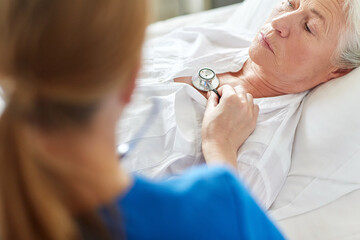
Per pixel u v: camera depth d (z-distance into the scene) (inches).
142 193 16.1
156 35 62.1
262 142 39.9
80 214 14.2
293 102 43.6
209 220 16.6
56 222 12.7
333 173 40.1
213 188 17.1
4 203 12.9
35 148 12.9
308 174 40.9
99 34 12.9
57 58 12.9
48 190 12.8
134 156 38.9
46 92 13.0
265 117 43.1
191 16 66.5
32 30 12.7
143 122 40.5
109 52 13.1
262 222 18.8
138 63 14.6
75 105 13.4
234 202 17.3
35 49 12.8
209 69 45.6
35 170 12.8
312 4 40.9
